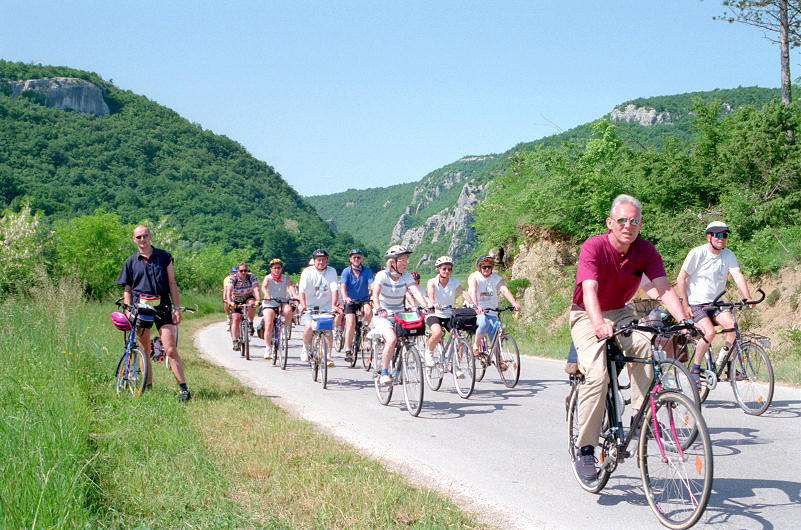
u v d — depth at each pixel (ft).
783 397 26.78
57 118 564.71
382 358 27.30
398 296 29.78
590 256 14.92
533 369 40.19
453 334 30.19
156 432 20.31
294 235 518.37
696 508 12.37
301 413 26.27
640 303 22.91
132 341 27.53
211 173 572.51
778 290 47.57
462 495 15.81
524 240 77.66
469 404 28.17
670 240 56.95
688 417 12.64
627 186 64.75
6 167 448.65
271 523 13.11
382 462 18.70
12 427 17.25
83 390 25.44
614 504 14.85
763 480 15.98
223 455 18.19
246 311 49.26
